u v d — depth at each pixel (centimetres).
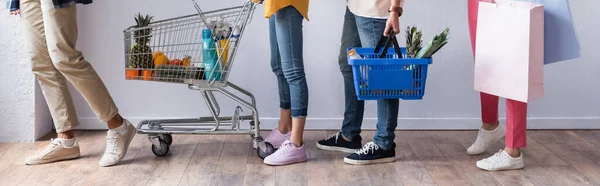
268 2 283
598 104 376
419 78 283
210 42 300
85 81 294
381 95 285
